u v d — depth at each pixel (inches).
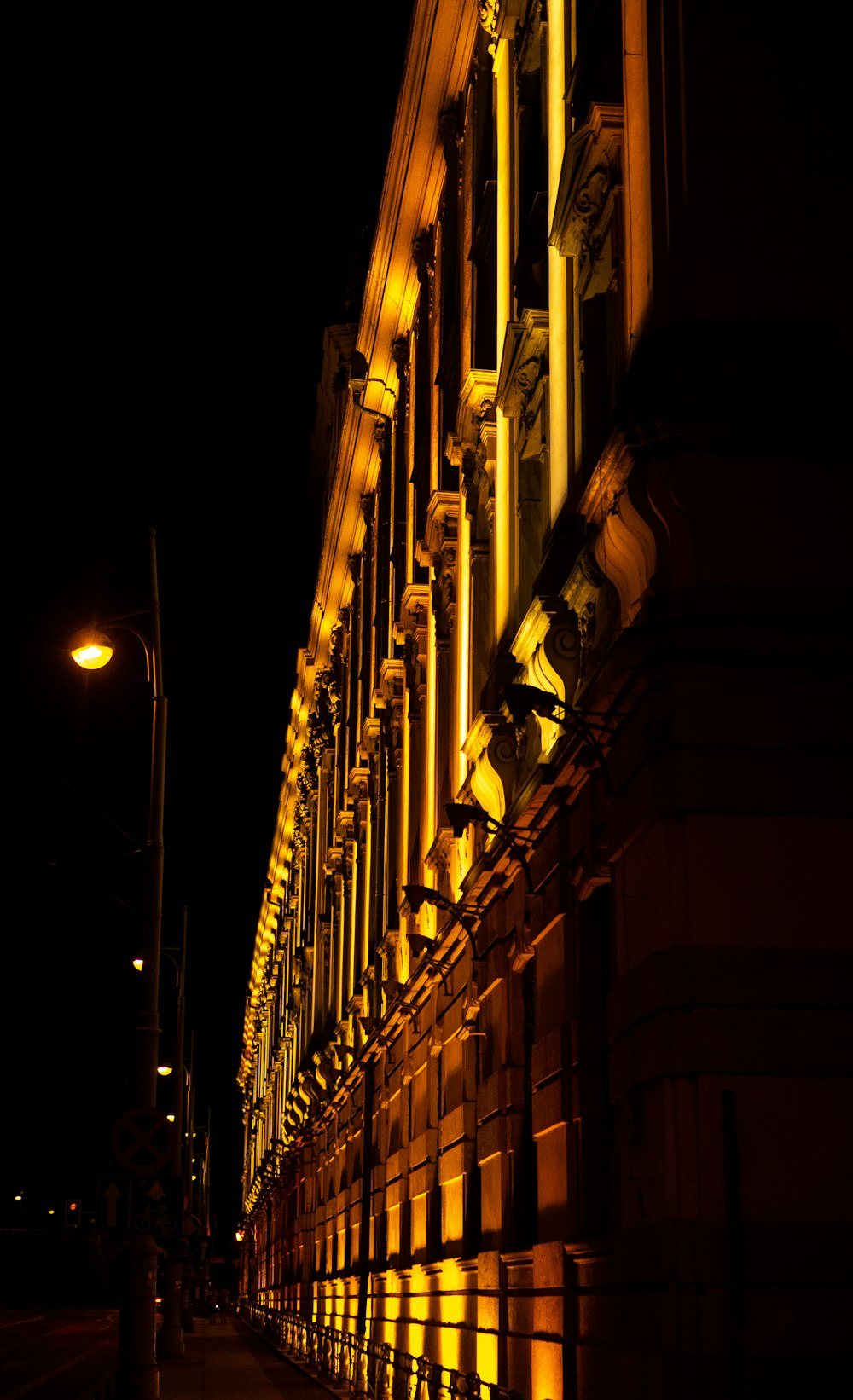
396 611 1371.8
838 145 530.9
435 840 1032.8
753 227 520.4
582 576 602.5
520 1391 677.3
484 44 997.8
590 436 626.2
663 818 476.7
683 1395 430.6
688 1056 453.4
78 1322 3125.0
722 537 491.2
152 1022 821.2
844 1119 452.1
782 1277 438.0
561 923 642.2
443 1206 962.7
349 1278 1475.1
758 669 479.8
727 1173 441.4
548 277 741.3
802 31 539.5
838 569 493.0
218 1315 3636.8
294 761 2573.8
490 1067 805.2
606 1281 534.0
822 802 473.7
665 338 506.9
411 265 1301.7
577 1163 593.6
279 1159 2778.1
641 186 545.6
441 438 1112.8
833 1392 429.1
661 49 540.4
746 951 460.8
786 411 497.4
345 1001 1669.5
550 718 545.3
